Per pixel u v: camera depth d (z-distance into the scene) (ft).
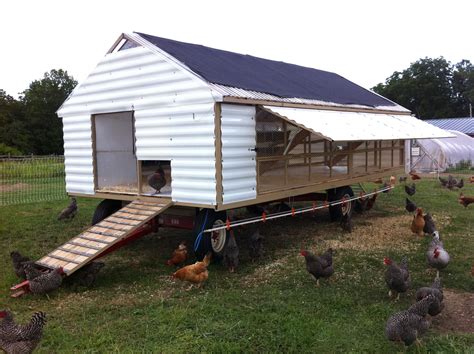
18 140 190.60
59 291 22.86
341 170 42.88
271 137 31.55
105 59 30.35
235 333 17.58
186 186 26.66
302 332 17.52
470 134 125.80
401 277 20.75
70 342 17.07
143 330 18.02
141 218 26.55
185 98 26.14
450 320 19.19
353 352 16.15
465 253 29.14
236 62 36.50
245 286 23.68
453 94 211.00
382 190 47.44
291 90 35.12
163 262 28.22
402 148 51.34
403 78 210.59
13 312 20.25
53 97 214.28
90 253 23.97
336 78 54.95
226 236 28.63
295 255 29.30
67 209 42.04
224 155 25.48
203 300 21.30
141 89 28.45
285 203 39.58
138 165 29.48
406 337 15.89
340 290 22.70
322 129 27.43
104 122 32.94
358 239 33.47
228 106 25.70
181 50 30.76
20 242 33.73
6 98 207.21
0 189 66.90
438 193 58.18
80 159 33.27
